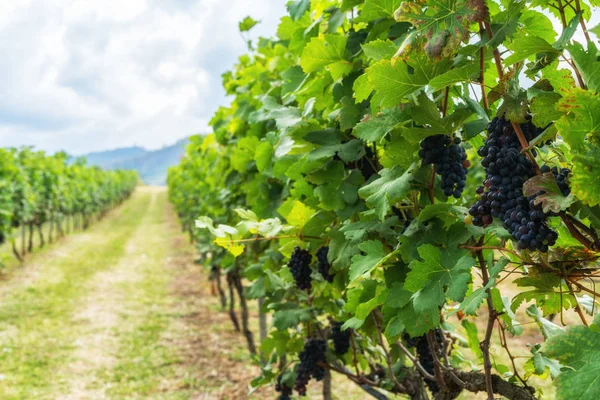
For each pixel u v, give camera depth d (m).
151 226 30.86
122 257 18.56
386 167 1.87
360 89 1.61
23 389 7.14
